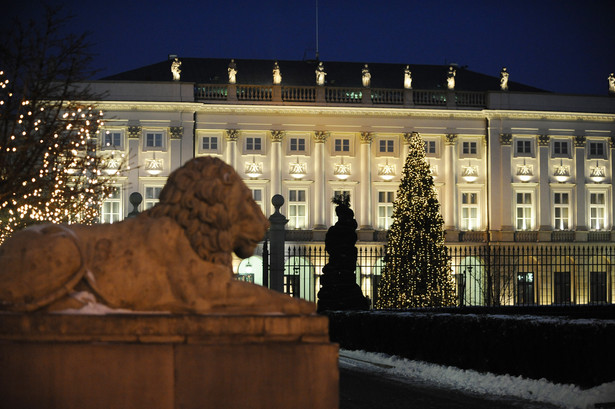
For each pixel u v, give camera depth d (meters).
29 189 18.56
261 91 60.97
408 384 12.84
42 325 4.95
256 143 60.81
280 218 27.59
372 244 60.50
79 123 20.81
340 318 20.09
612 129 64.12
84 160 20.30
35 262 5.05
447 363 14.29
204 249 5.39
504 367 12.70
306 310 5.29
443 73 68.69
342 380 13.33
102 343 4.95
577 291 61.84
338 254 23.22
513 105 63.00
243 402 5.00
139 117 58.69
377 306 43.16
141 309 5.17
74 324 4.96
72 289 5.12
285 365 5.05
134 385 4.93
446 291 42.69
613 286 62.53
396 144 62.22
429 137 62.44
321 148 60.97
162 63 65.00
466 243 61.16
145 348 4.94
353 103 61.75
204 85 60.34
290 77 65.38
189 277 5.24
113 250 5.23
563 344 11.30
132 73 63.44
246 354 5.02
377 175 61.84
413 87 66.31
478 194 62.69
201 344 5.00
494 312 22.75
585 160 63.88
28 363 4.89
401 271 42.47
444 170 62.38
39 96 19.38
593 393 10.33
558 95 63.38
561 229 62.84
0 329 4.94
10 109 18.77
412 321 15.72
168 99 59.06
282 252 27.45
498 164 62.44
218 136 60.28
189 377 4.96
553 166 63.38
